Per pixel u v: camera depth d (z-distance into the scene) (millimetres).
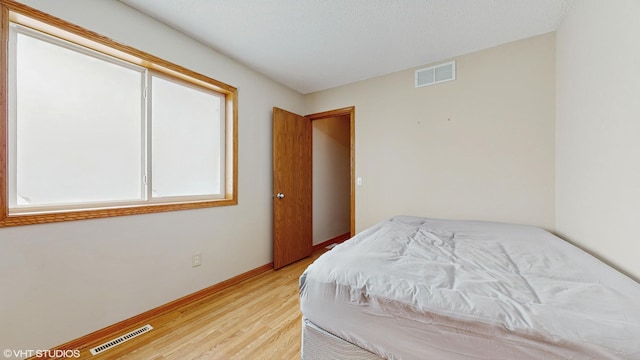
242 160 2633
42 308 1384
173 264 2014
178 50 2025
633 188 1045
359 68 2697
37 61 1476
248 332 1682
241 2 1688
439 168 2504
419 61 2529
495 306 738
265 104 2916
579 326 637
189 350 1494
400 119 2734
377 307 876
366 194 2959
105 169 1761
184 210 2096
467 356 728
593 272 1003
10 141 1374
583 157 1507
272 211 3018
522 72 2121
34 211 1433
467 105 2359
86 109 1674
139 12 1777
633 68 1039
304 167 3400
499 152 2217
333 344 999
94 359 1410
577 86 1597
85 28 1523
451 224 2061
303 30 2010
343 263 1086
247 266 2682
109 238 1651
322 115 3357
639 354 563
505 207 2191
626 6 1087
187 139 2266
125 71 1862
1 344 1267
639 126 1003
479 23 1898
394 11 1764
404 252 1273
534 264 1116
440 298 799
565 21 1799
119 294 1695
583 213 1502
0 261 1258
